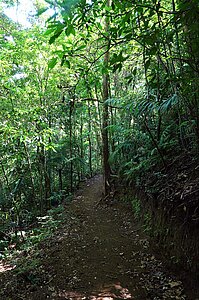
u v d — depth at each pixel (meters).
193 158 4.55
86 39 3.30
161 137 5.46
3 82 8.23
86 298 3.93
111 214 8.36
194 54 3.47
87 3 2.50
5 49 8.14
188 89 3.70
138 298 3.81
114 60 2.91
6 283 4.84
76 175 16.81
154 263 4.66
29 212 10.74
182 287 3.83
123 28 2.82
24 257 6.18
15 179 11.45
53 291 4.24
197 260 3.76
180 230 4.29
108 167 9.98
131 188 8.22
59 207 10.34
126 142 8.16
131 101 7.35
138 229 6.40
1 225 9.48
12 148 10.07
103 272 4.69
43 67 10.05
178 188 4.30
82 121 16.66
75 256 5.42
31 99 9.77
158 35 2.79
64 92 10.90
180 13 2.50
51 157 13.33
